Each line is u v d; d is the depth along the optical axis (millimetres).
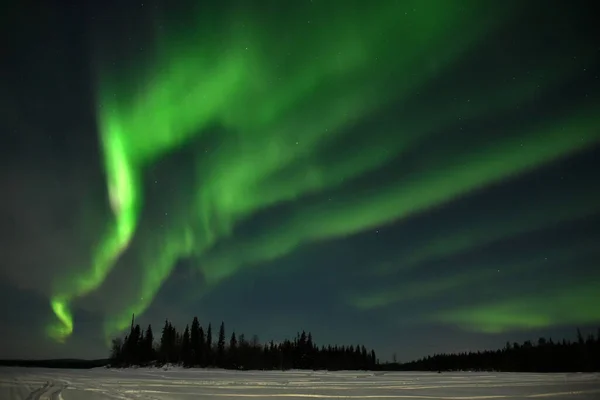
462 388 32781
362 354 97938
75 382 32500
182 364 81562
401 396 27469
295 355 92125
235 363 85438
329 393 28531
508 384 36500
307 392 28859
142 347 84562
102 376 40406
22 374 41375
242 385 33188
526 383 37625
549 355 77500
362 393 28750
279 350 93438
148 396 24797
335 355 97375
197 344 88250
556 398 27281
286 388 31219
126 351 82312
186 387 30453
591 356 73125
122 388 28672
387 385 34906
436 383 37344
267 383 35438
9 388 27375
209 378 41375
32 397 23531
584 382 38625
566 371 69188
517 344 83062
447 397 27266
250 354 90375
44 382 31812
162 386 30750
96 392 25984
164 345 87875
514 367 75500
